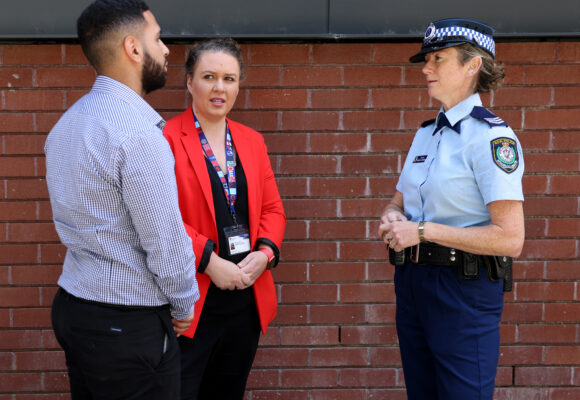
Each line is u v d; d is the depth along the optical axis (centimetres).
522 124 263
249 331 218
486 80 186
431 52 183
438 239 178
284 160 266
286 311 272
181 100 262
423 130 205
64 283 157
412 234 180
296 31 256
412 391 203
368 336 274
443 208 184
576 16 253
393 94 263
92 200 144
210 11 254
